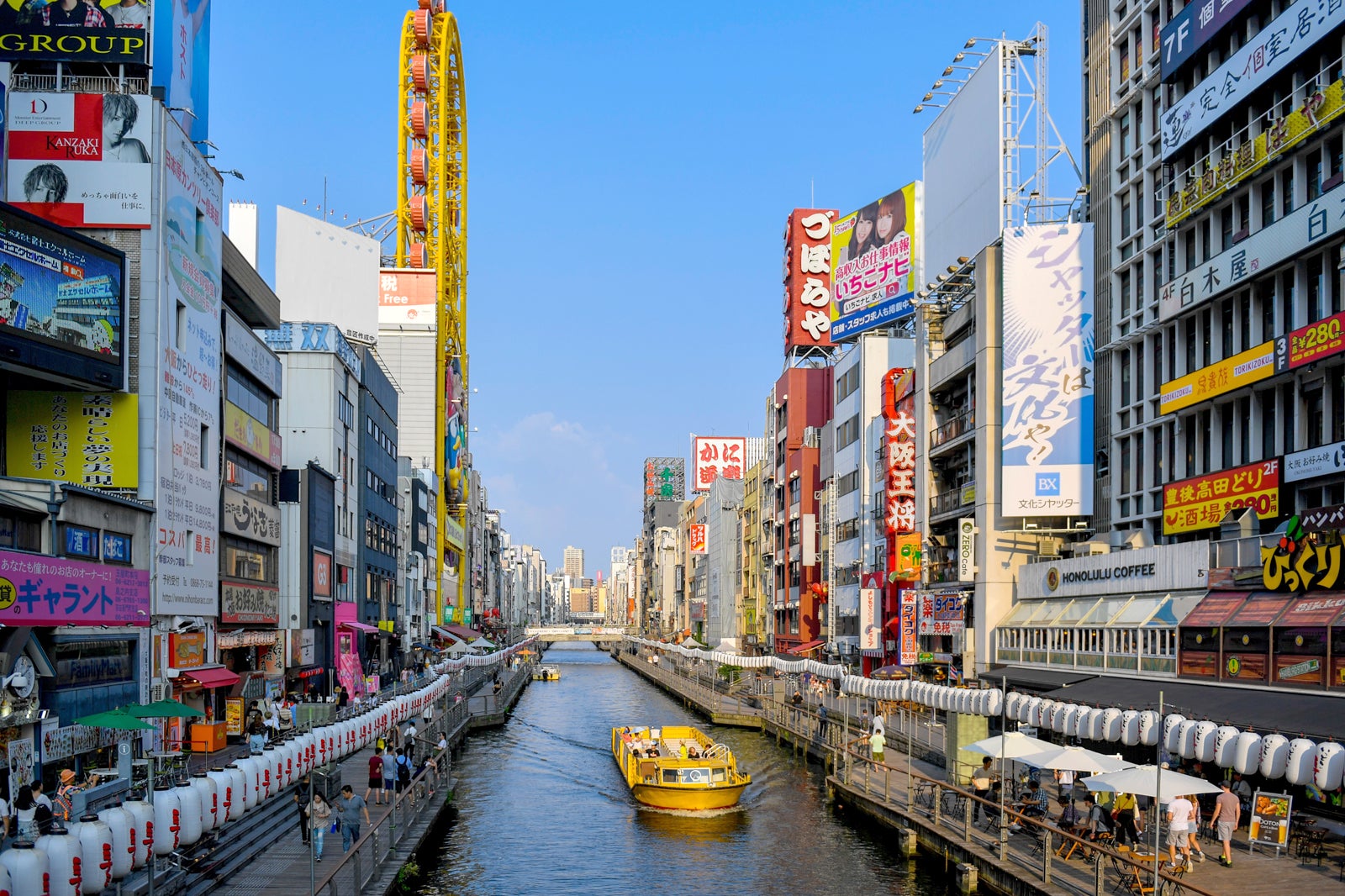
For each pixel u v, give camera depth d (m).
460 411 147.00
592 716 89.12
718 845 39.44
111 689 35.50
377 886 27.91
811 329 112.94
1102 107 55.75
